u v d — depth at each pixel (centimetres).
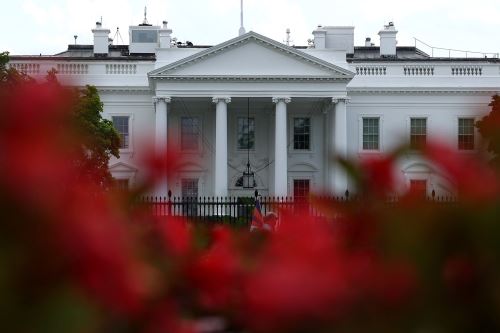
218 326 407
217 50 13638
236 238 578
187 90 13700
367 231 390
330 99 13950
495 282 345
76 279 324
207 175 14600
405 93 14800
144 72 14625
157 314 361
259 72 13738
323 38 16388
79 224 328
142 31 17675
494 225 350
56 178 325
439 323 349
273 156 14775
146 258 418
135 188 430
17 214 315
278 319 345
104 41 16850
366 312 353
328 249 388
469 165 384
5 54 8469
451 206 369
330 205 421
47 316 310
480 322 347
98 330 321
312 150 14938
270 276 355
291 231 436
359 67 14950
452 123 14800
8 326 306
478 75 14900
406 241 366
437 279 355
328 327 346
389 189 400
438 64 14938
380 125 14812
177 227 529
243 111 14875
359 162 410
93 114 9656
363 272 363
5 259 312
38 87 337
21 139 321
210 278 418
